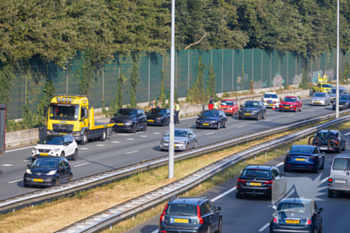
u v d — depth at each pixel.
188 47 145.38
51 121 73.56
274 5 190.38
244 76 163.50
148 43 119.69
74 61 94.94
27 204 37.28
